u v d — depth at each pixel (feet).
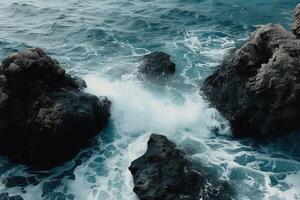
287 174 43.06
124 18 76.79
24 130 44.04
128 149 46.19
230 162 44.16
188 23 74.43
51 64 47.19
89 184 41.98
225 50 64.59
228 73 51.06
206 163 43.68
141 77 56.95
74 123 44.16
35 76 45.75
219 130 49.06
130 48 65.92
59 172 43.68
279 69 46.91
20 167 44.37
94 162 44.70
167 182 38.88
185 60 61.77
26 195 40.83
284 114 46.70
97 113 47.47
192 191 38.88
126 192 40.70
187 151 45.37
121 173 43.04
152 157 41.47
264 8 81.56
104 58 62.80
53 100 44.88
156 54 60.08
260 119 47.21
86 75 57.31
